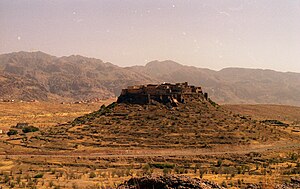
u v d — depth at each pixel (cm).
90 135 10262
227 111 12700
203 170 6969
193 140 9575
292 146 9844
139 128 10494
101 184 5466
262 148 9444
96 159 8294
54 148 9325
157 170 7375
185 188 2619
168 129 10319
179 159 8250
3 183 5850
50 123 16500
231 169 7075
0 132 12788
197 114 11494
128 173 6650
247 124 11369
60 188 5397
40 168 7450
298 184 3756
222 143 9481
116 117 11531
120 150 8962
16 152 9081
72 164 7912
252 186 3784
